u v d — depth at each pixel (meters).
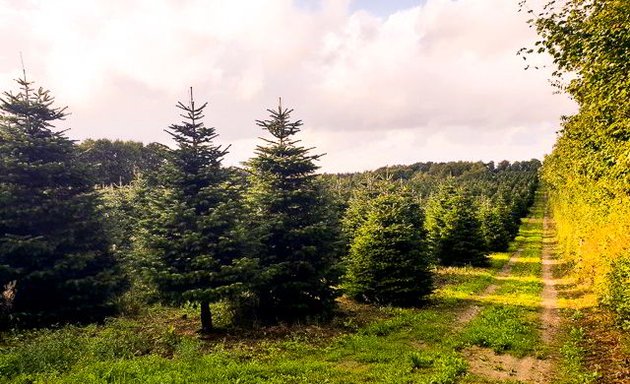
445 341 16.91
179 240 16.23
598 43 10.22
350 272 25.06
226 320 19.11
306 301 19.39
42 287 17.62
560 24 11.02
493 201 75.19
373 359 14.50
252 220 19.06
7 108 17.91
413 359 14.16
